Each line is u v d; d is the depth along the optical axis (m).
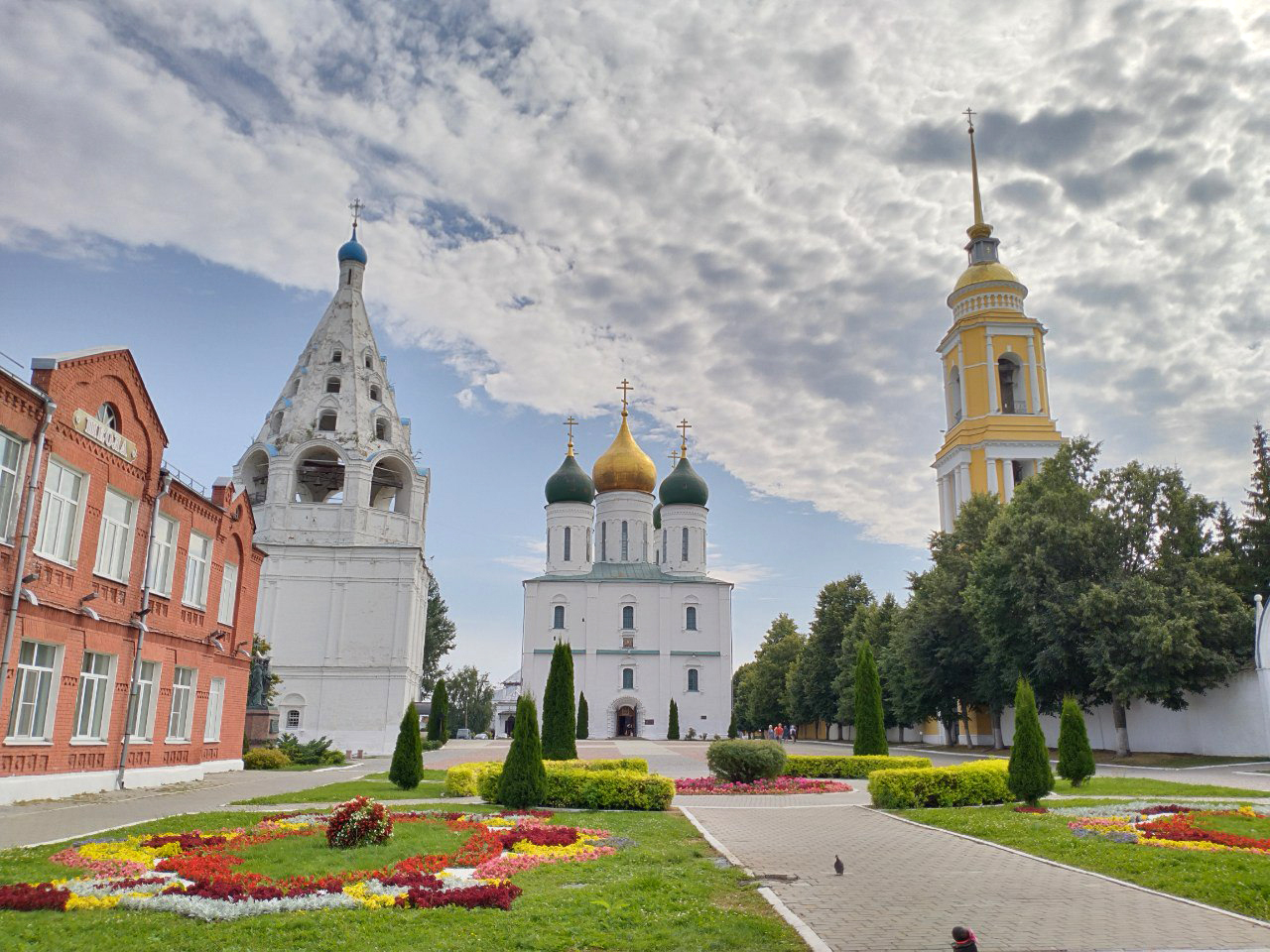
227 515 33.06
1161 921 10.64
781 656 95.94
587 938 9.41
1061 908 11.28
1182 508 41.97
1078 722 25.91
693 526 89.69
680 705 82.00
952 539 55.06
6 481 20.00
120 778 25.03
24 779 20.73
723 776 29.06
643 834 17.23
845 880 13.07
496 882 12.07
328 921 9.89
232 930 9.48
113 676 24.78
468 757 46.50
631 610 84.12
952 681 51.84
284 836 15.73
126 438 24.95
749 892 11.96
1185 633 36.66
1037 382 62.84
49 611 21.52
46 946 8.70
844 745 70.00
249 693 42.72
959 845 16.41
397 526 63.38
